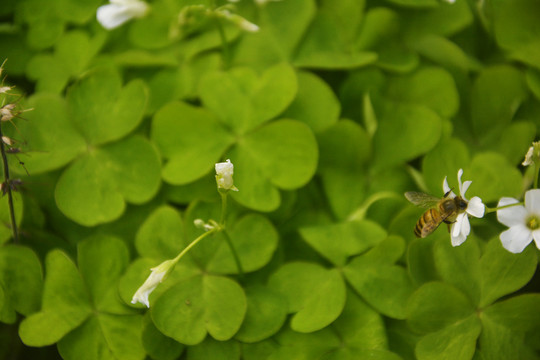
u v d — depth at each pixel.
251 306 0.35
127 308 0.35
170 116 0.37
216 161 0.36
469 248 0.35
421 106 0.37
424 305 0.34
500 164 0.36
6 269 0.35
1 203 0.36
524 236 0.33
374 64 0.38
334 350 0.34
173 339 0.35
